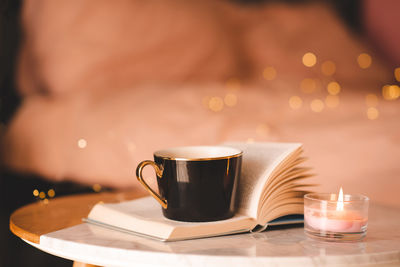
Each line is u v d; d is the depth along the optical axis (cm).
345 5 272
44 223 88
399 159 116
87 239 79
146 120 144
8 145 161
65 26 178
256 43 213
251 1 242
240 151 83
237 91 173
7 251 170
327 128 129
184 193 80
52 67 175
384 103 162
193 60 192
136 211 86
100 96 166
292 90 187
